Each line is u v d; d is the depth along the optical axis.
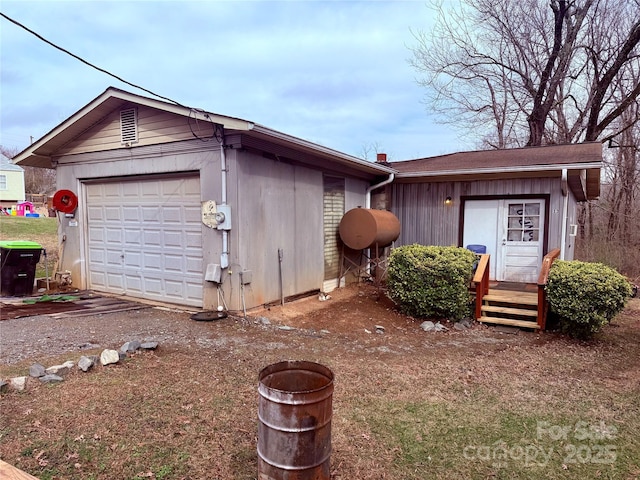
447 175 8.98
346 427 3.23
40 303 7.29
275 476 2.33
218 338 5.40
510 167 8.09
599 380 4.40
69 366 4.04
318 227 8.48
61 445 2.81
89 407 3.36
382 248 9.81
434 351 5.32
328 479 2.46
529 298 6.96
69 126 7.68
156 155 7.12
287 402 2.26
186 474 2.57
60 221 8.92
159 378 3.99
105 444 2.85
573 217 11.04
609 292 5.68
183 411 3.36
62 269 8.99
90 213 8.52
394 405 3.64
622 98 15.59
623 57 14.52
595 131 15.84
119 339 5.19
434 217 9.95
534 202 8.84
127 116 7.42
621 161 16.52
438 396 3.87
